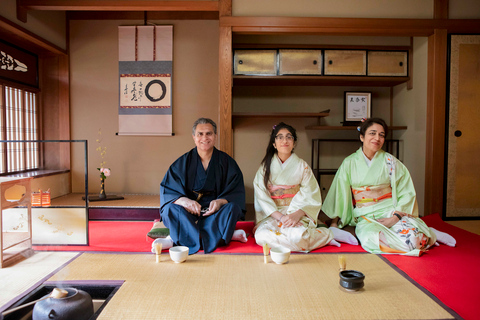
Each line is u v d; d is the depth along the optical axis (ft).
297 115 12.91
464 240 8.80
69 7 11.42
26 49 12.78
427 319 4.66
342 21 11.58
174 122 14.06
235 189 8.70
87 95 14.03
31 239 7.73
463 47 11.89
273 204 8.47
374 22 11.60
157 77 13.91
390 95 14.61
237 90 14.23
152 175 14.17
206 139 8.19
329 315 4.75
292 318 4.67
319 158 14.39
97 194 13.85
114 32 13.94
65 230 8.08
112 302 5.11
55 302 4.60
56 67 13.91
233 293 5.43
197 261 6.97
